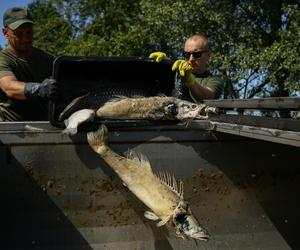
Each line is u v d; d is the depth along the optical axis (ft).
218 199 11.57
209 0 68.03
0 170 10.61
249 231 11.75
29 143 10.70
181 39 66.80
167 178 11.28
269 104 9.25
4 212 10.62
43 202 10.78
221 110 11.44
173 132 11.30
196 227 10.39
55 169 10.82
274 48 60.59
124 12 96.48
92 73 12.48
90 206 10.96
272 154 11.82
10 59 13.87
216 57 63.46
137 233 11.13
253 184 11.77
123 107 11.41
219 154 11.53
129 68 12.62
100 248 11.00
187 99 13.65
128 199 11.08
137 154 11.17
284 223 11.93
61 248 10.86
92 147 10.69
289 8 62.49
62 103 12.01
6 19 13.89
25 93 11.39
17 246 10.69
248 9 69.15
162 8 65.82
